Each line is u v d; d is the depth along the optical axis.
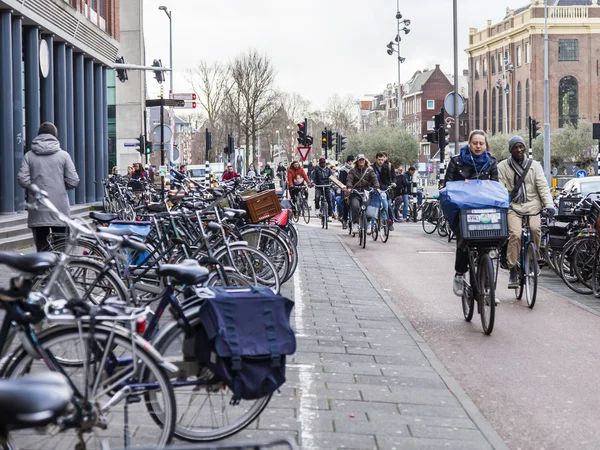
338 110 128.62
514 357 8.66
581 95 94.19
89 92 34.44
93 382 4.62
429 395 7.03
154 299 8.66
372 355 8.51
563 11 93.94
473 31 113.31
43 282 7.01
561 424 6.41
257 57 67.56
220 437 5.24
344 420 6.19
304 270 15.33
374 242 22.44
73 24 29.58
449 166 10.55
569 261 13.60
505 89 99.25
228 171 35.78
